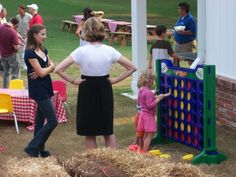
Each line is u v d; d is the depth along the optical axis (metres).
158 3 38.66
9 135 10.16
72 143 9.52
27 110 10.54
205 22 10.48
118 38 24.88
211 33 10.28
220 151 8.74
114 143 7.56
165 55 11.88
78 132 7.47
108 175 4.63
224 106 9.93
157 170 4.62
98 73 7.30
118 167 4.78
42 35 8.10
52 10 36.41
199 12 10.48
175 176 4.62
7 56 13.57
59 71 7.29
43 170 4.76
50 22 32.19
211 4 10.17
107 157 4.94
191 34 13.81
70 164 4.90
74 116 11.41
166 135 9.09
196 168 4.75
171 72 8.76
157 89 9.04
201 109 8.14
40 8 36.81
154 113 8.57
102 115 7.38
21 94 10.78
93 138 7.52
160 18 32.75
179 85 8.60
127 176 4.61
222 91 9.93
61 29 29.73
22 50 17.48
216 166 8.02
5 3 37.75
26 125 10.84
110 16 33.97
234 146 9.02
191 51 13.90
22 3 38.16
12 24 14.66
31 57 8.05
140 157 4.93
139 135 8.65
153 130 8.49
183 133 8.66
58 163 5.02
